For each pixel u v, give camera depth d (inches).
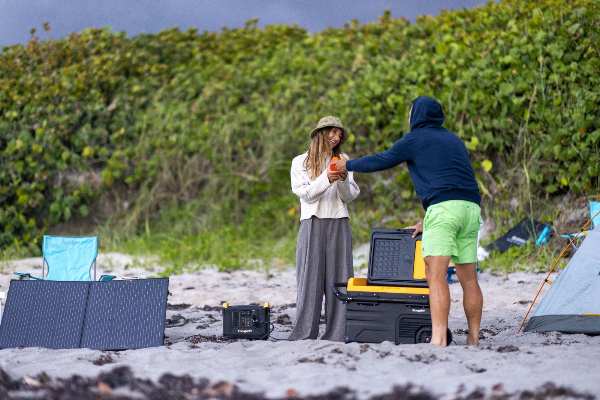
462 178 866.8
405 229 937.5
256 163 2247.8
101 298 953.5
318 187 940.0
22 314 952.3
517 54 1908.2
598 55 1855.3
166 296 953.5
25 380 710.5
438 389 655.8
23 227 2272.4
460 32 2119.8
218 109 2346.2
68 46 2568.9
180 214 2255.2
